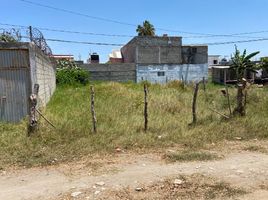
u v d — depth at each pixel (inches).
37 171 289.4
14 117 465.4
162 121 463.2
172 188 242.5
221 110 568.7
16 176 278.2
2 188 252.4
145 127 422.6
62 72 1449.3
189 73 1765.5
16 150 341.4
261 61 1609.3
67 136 386.3
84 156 328.8
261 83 1560.0
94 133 401.4
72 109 586.9
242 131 426.3
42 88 610.2
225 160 311.9
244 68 1448.1
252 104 613.3
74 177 270.8
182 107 585.9
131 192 236.5
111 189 242.2
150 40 1696.6
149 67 1704.0
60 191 241.6
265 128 435.8
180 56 1742.1
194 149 353.1
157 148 357.7
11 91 463.5
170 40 1723.7
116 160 315.6
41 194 237.6
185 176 266.5
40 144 360.2
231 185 245.9
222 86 1376.7
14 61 461.4
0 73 459.8
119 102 642.8
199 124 461.1
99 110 560.1
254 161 306.7
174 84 1101.7
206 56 1777.8
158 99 625.6
